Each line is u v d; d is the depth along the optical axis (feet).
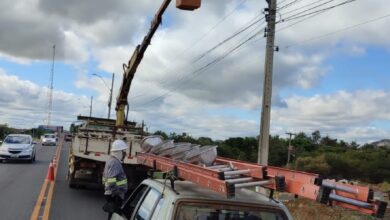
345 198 12.94
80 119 69.10
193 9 29.27
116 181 30.81
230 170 18.31
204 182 15.52
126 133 56.54
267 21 54.49
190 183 18.33
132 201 21.48
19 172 77.87
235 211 15.25
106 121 70.95
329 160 188.65
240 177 17.67
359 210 12.90
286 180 15.25
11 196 50.52
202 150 21.31
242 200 15.46
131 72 67.31
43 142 214.69
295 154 209.05
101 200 49.85
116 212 21.91
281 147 210.18
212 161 21.02
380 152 210.59
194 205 15.10
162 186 17.39
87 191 55.47
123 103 70.18
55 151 160.35
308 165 183.11
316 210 46.57
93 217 40.57
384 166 187.21
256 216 15.33
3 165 91.61
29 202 46.96
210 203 15.17
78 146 51.62
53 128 375.45
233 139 165.17
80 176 52.70
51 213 41.52
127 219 20.39
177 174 18.56
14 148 97.81
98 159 51.65
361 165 188.75
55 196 51.31
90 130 58.65
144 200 18.84
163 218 15.01
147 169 47.65
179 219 14.89
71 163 55.77
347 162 189.26
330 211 45.39
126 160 48.06
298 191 14.51
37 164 98.43
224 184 13.85
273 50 54.44
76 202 47.91
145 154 29.22
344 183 14.17
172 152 25.22
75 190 55.88
